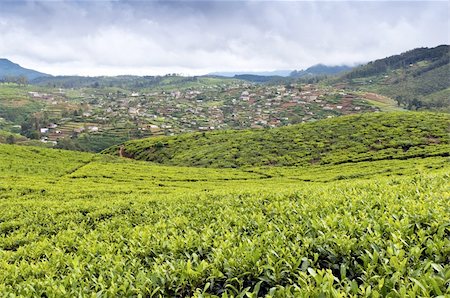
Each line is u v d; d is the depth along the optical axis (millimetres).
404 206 9742
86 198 32188
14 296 7008
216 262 7188
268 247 7539
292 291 6031
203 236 9250
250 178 63688
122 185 47938
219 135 115375
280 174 66438
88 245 10812
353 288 5371
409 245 7047
